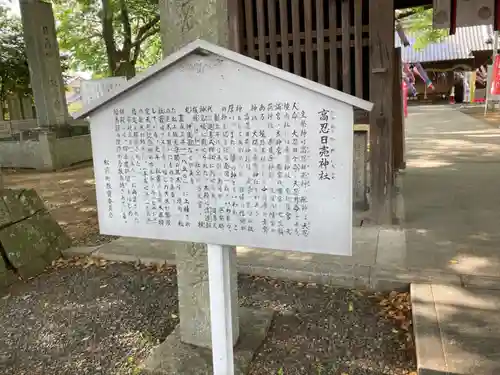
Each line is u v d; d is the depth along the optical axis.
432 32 19.73
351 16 5.03
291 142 2.03
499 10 5.98
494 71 15.07
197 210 2.26
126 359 3.01
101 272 4.45
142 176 2.36
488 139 11.53
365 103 1.85
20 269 4.31
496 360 2.59
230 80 2.10
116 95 2.30
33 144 11.36
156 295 3.92
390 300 3.56
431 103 28.09
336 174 1.97
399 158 7.54
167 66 2.18
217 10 2.65
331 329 3.22
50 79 11.87
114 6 14.58
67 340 3.27
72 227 6.05
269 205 2.12
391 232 4.86
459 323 2.99
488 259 4.00
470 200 6.00
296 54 5.10
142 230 2.40
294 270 4.00
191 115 2.20
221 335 2.43
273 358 2.91
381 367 2.78
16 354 3.12
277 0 5.29
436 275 3.70
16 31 15.89
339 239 2.01
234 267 2.98
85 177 10.09
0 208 4.39
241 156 2.13
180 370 2.80
